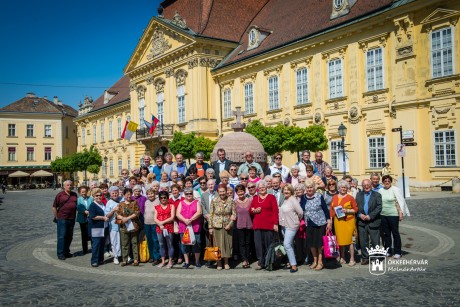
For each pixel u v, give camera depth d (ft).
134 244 37.42
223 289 28.12
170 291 28.02
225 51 145.69
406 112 88.84
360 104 98.94
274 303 24.64
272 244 33.53
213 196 36.40
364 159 98.48
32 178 274.36
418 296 24.98
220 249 34.14
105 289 28.89
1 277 32.81
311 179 36.70
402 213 35.29
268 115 124.26
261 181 34.06
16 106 274.57
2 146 267.39
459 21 80.28
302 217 32.96
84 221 43.04
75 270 35.45
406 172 89.15
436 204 65.05
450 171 82.33
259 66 126.72
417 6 84.94
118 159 208.23
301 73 114.21
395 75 90.99
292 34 117.39
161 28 156.76
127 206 37.47
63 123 286.87
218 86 142.10
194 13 151.53
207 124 141.90
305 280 29.89
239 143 53.88
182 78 149.28
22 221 72.28
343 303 24.25
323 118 107.55
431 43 84.89
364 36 97.50
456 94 80.94
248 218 34.60
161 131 153.69
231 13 152.25
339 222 33.96
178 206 35.70
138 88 175.73
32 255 42.27
